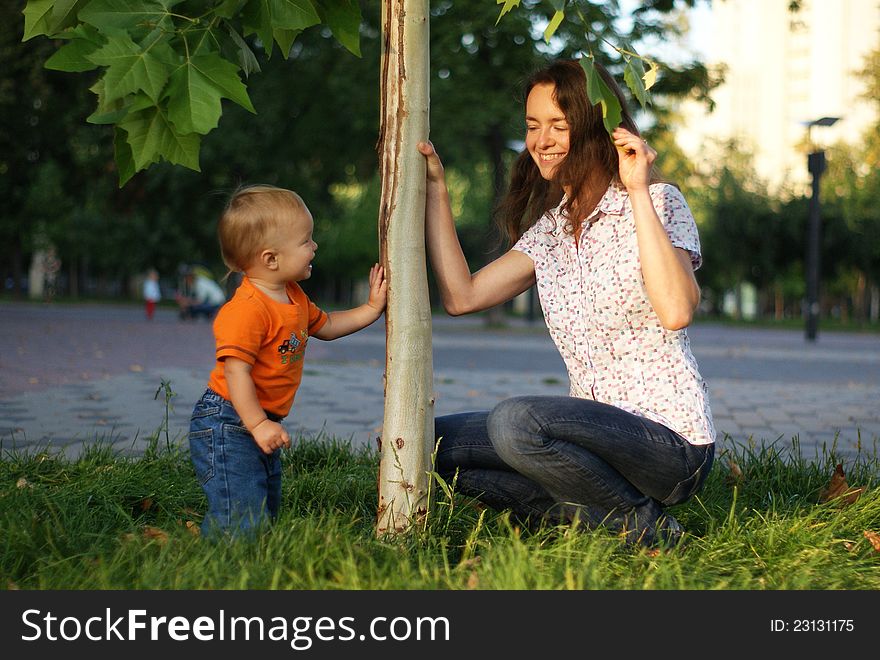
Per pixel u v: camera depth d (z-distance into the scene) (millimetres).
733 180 48906
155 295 35125
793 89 115062
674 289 3377
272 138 28219
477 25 20531
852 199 46531
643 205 3387
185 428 7605
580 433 3494
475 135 25469
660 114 22234
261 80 27047
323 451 5852
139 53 2984
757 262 48406
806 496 4930
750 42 118750
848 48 106938
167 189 31391
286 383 3803
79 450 6379
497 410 3627
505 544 3461
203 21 3402
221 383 3748
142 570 3189
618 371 3713
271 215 3684
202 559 3246
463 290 3936
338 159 29422
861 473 5383
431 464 3736
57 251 62469
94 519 4090
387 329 3715
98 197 31812
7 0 18297
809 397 11344
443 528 3695
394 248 3676
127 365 13867
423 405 3689
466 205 48406
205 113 2992
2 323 25891
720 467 5332
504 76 21828
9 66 20844
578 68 3697
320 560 3205
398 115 3684
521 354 18734
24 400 9305
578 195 3764
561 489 3637
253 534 3426
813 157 26172
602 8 17469
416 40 3672
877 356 20625
